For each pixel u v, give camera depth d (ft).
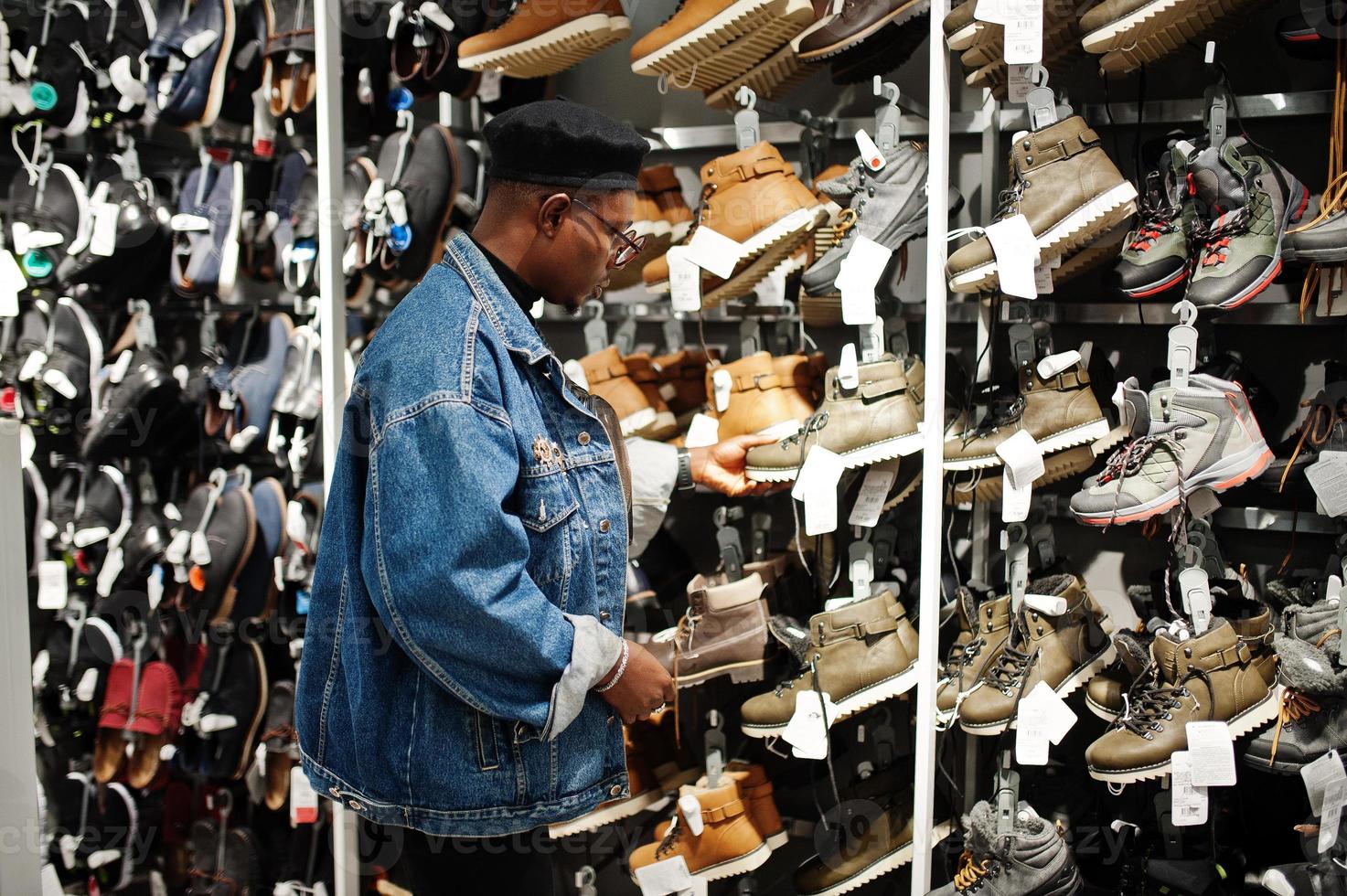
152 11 7.00
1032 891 5.01
